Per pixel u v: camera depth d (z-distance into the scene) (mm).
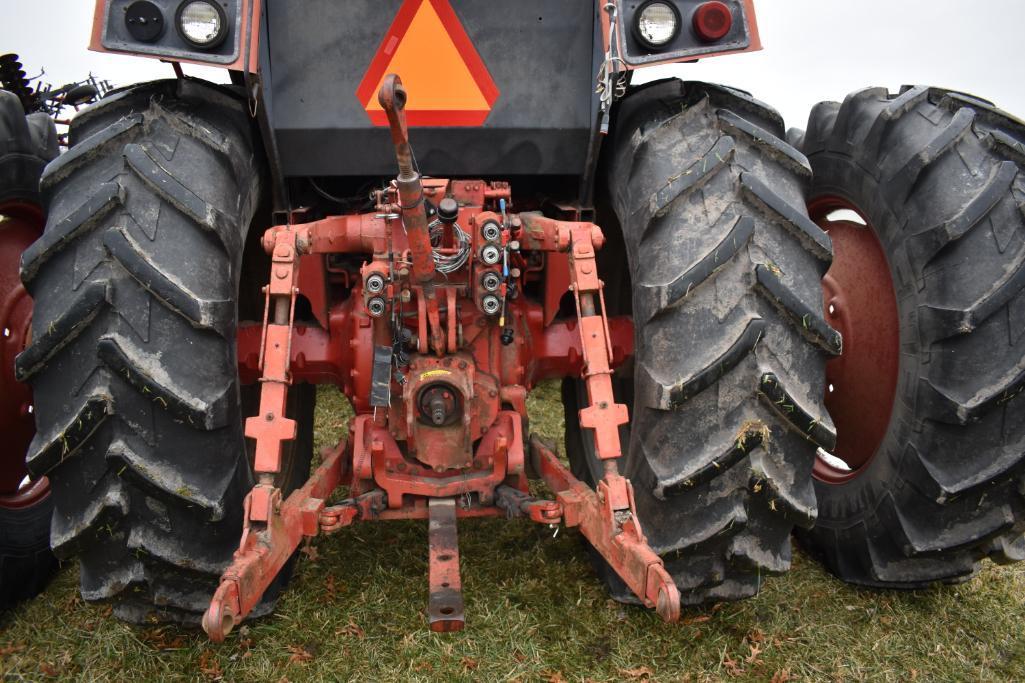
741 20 2547
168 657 2762
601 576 3188
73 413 2211
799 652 2824
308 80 2812
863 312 3246
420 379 2740
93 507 2283
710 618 2992
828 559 3324
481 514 2975
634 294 2588
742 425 2352
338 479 3064
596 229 2678
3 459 3227
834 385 3445
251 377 3123
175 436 2271
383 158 2967
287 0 2742
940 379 2680
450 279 2807
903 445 2854
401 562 3385
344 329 3092
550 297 3100
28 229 3441
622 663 2738
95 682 2639
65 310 2195
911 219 2785
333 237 2703
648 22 2533
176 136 2502
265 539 2221
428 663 2715
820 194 3420
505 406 3092
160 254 2270
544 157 3016
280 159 2926
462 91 2861
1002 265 2568
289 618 2963
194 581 2465
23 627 2973
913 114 2895
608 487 2365
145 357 2213
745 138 2561
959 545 2789
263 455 2334
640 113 2818
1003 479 2619
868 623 3008
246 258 3418
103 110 2572
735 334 2330
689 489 2377
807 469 2463
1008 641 2914
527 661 2738
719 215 2428
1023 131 2777
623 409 2469
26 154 3246
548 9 2830
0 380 3178
